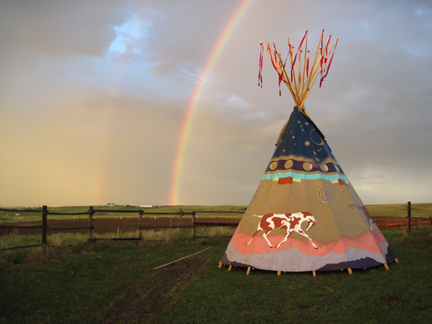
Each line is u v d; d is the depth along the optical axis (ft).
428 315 15.38
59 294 19.97
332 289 20.11
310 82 33.19
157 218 127.44
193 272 25.88
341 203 27.35
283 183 27.99
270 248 25.43
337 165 30.27
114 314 16.74
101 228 77.87
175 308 17.26
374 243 25.90
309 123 32.04
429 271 24.07
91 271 26.32
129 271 26.40
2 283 21.71
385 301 17.75
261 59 32.78
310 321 15.34
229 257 27.12
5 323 15.37
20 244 35.65
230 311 16.83
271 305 17.65
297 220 26.03
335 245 24.73
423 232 40.55
